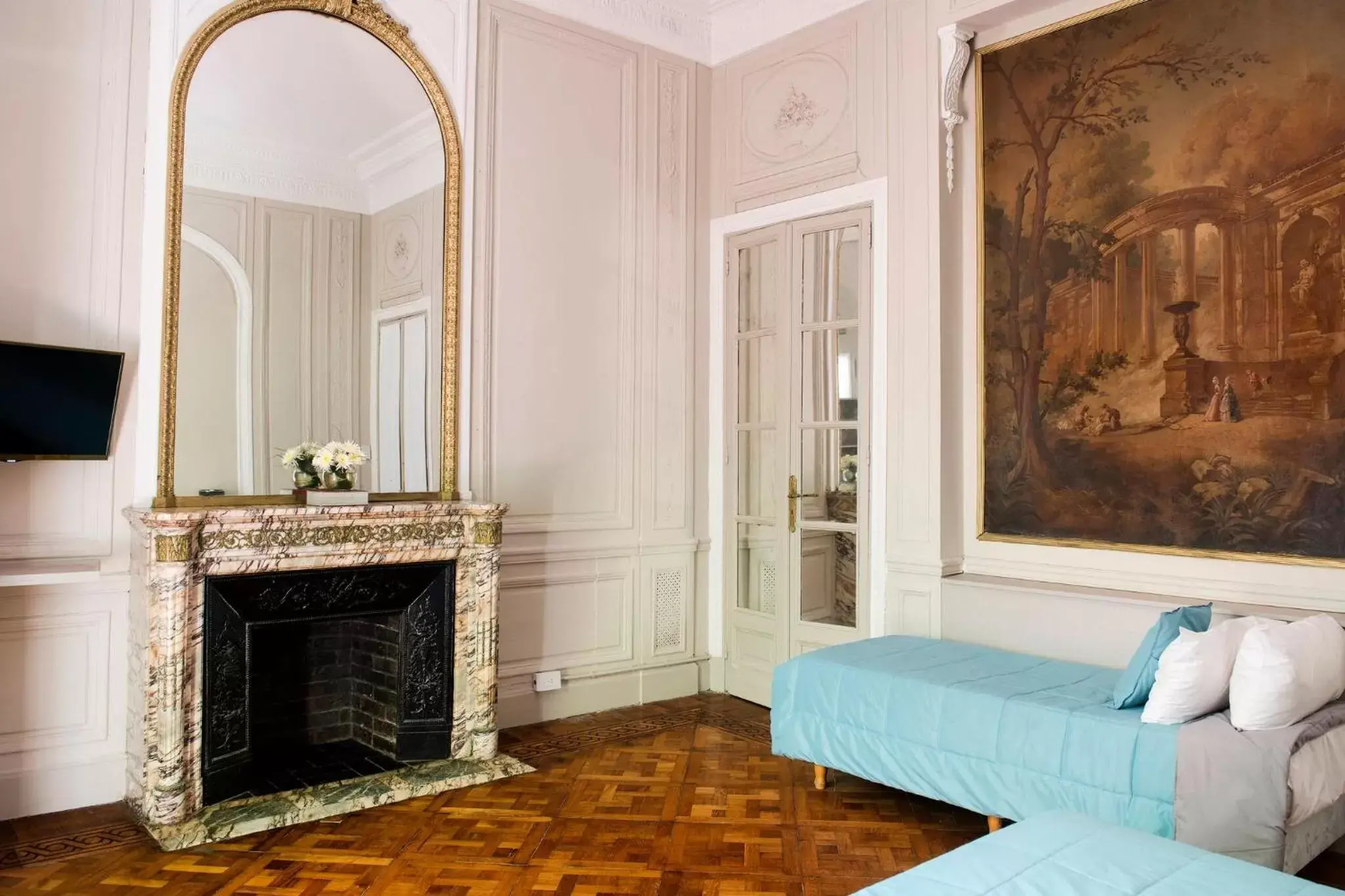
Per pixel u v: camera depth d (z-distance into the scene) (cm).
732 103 536
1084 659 382
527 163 473
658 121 525
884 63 461
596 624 496
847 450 478
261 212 393
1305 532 336
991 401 431
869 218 466
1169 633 292
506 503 427
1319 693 274
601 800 366
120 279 362
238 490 382
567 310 487
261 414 389
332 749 412
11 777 341
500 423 461
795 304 500
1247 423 351
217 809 341
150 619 328
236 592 350
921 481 438
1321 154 335
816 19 489
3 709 341
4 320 342
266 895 285
